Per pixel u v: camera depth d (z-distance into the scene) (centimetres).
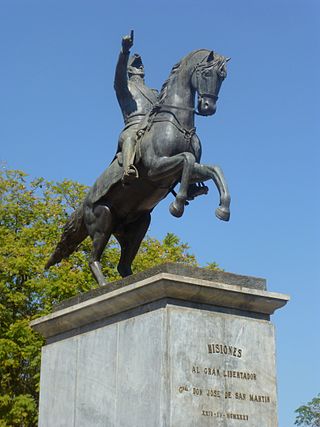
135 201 973
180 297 765
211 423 738
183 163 874
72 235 1058
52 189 2541
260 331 798
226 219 815
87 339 862
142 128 957
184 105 946
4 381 2191
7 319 2256
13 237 2372
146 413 742
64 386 884
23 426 2188
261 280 819
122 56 1007
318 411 4381
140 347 772
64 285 2150
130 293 790
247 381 772
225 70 936
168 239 2598
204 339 761
